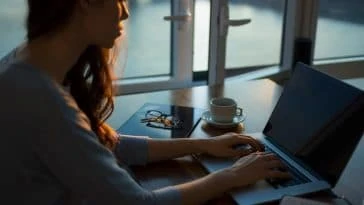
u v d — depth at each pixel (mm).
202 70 2930
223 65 2754
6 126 857
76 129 895
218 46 2695
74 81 1127
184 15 2732
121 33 1055
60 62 938
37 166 896
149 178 1196
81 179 900
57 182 919
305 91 1323
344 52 3461
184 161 1289
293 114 1326
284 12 3123
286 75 3152
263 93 1836
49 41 925
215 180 1087
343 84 1198
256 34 3057
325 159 1153
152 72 2854
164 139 1320
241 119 1512
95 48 1121
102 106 1228
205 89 1886
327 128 1179
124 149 1259
